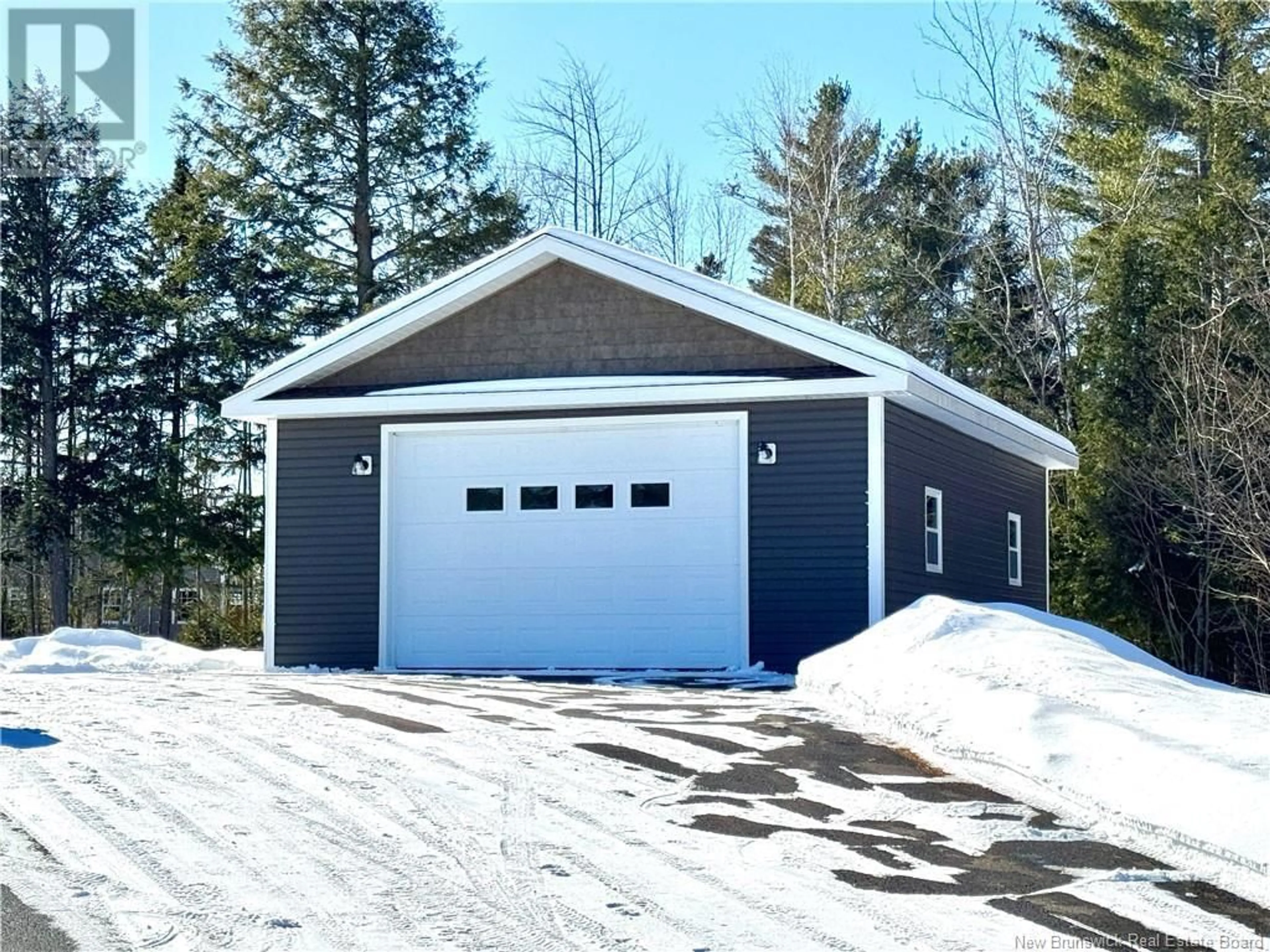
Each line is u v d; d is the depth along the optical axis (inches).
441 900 251.8
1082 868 279.3
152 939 228.8
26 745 372.8
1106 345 1069.1
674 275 658.8
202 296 1390.3
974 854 287.7
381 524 676.7
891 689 424.8
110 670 642.8
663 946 230.4
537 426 663.1
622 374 669.3
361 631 675.4
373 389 689.0
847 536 621.0
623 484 653.9
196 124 1381.6
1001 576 832.9
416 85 1402.6
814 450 628.4
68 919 237.9
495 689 524.7
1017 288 1355.8
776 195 1621.6
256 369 1398.9
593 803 320.8
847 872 273.4
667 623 642.8
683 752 376.8
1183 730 344.8
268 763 354.9
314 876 263.9
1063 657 423.5
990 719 372.8
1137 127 1316.4
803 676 506.6
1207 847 281.3
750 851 286.2
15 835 286.4
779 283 1663.4
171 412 1438.2
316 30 1380.4
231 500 1450.5
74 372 1392.7
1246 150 1184.2
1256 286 986.7
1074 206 1354.6
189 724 410.3
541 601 659.4
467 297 682.8
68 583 1451.8
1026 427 818.8
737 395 631.2
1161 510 1015.0
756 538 632.4
